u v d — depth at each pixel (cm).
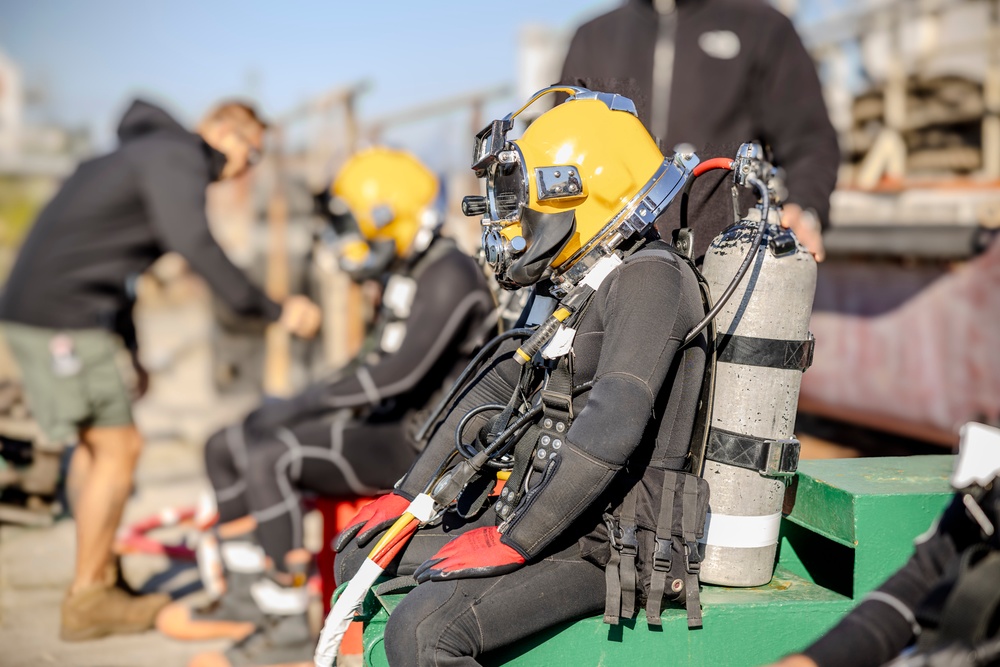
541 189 186
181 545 441
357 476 316
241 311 356
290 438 315
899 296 478
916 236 458
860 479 223
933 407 458
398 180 315
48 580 400
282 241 827
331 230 326
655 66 324
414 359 308
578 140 193
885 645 153
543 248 188
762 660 201
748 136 323
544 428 192
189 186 346
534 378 204
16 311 343
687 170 198
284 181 842
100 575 353
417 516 195
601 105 201
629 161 194
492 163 194
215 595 375
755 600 203
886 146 564
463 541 192
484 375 220
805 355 208
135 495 534
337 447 314
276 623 315
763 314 204
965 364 438
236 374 810
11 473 469
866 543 209
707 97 319
